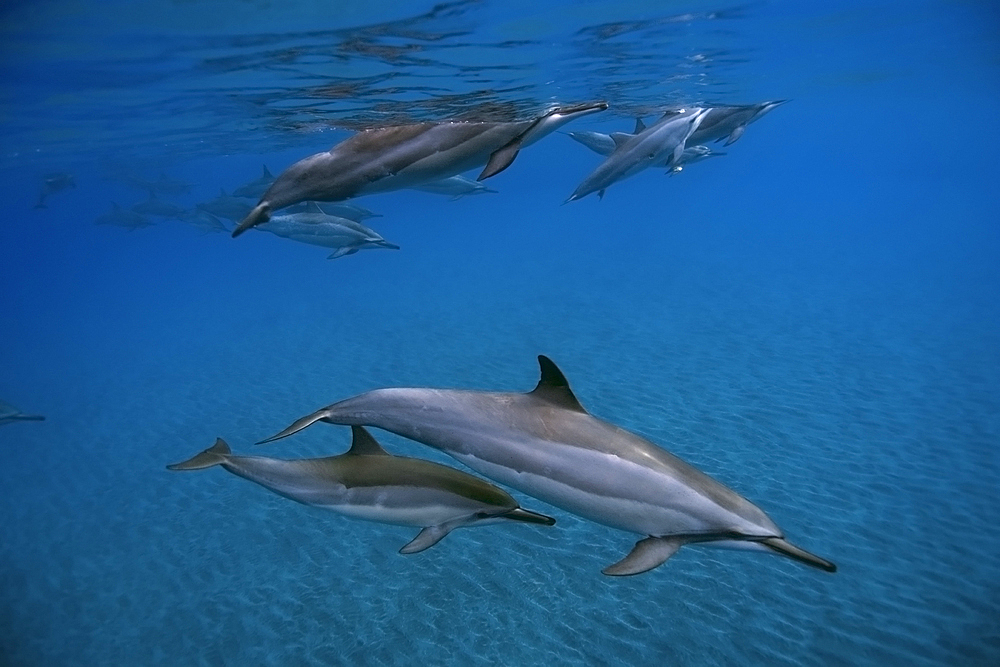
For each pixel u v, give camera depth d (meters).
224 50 10.01
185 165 34.75
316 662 7.14
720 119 11.77
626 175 10.09
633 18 11.00
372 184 5.27
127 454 13.88
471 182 13.59
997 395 13.48
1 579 9.51
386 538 9.40
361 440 5.02
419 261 47.25
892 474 10.44
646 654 6.89
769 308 22.88
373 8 8.57
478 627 7.43
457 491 4.63
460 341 20.48
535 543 8.88
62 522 11.06
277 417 15.21
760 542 3.74
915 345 17.39
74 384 20.50
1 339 33.03
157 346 25.30
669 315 22.53
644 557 3.83
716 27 12.77
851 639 6.99
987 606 7.35
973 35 20.78
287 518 10.25
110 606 8.56
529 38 10.88
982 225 46.19
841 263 32.28
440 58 11.08
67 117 16.22
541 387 4.32
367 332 22.98
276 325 26.41
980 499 9.55
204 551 9.55
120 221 22.84
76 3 7.80
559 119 5.59
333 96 13.18
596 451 4.01
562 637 7.19
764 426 12.52
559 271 35.19
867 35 17.30
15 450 14.82
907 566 8.13
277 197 5.11
